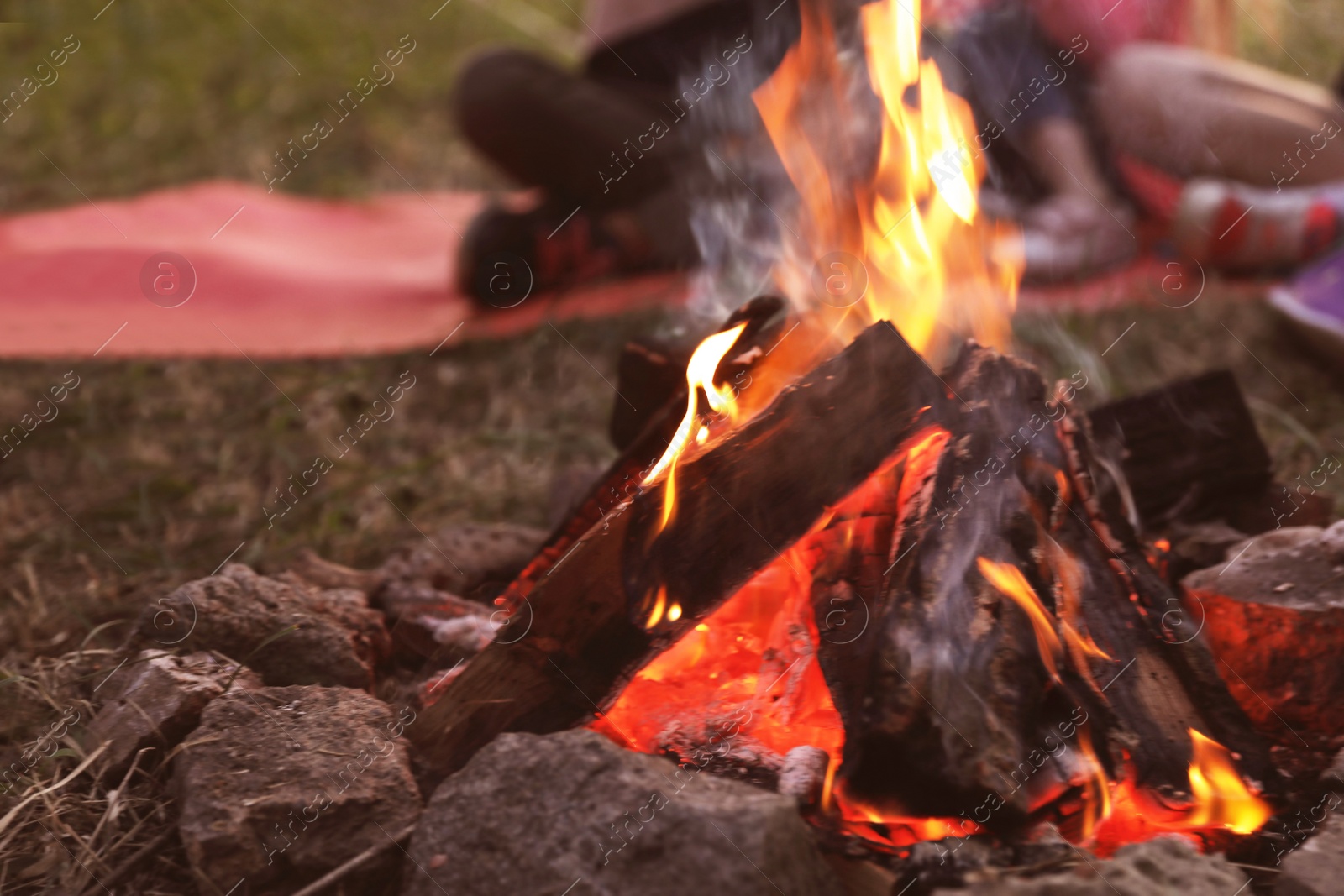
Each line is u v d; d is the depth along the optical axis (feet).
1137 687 4.32
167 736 4.64
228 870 3.93
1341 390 8.77
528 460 8.30
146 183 15.85
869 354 4.52
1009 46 11.43
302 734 4.42
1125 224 11.71
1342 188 11.16
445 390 9.30
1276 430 8.07
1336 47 18.13
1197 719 4.28
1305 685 4.80
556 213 11.50
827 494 4.42
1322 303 9.18
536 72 11.39
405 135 17.99
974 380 4.89
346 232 14.01
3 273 11.20
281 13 20.80
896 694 3.85
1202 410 5.99
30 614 6.13
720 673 4.83
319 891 3.92
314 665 5.13
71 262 11.59
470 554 6.40
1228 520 6.06
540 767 3.86
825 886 3.71
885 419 4.47
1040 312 10.05
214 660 5.00
